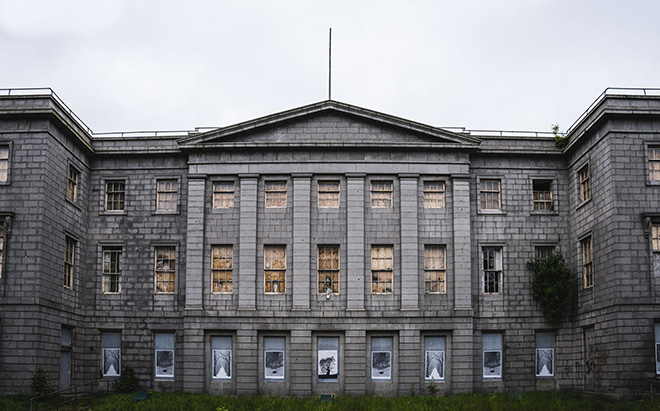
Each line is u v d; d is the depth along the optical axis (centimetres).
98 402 3403
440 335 3866
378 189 3997
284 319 3847
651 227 3441
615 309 3388
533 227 4028
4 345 3416
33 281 3450
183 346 3884
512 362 3903
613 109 3469
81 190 3988
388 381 3822
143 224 4066
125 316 3981
